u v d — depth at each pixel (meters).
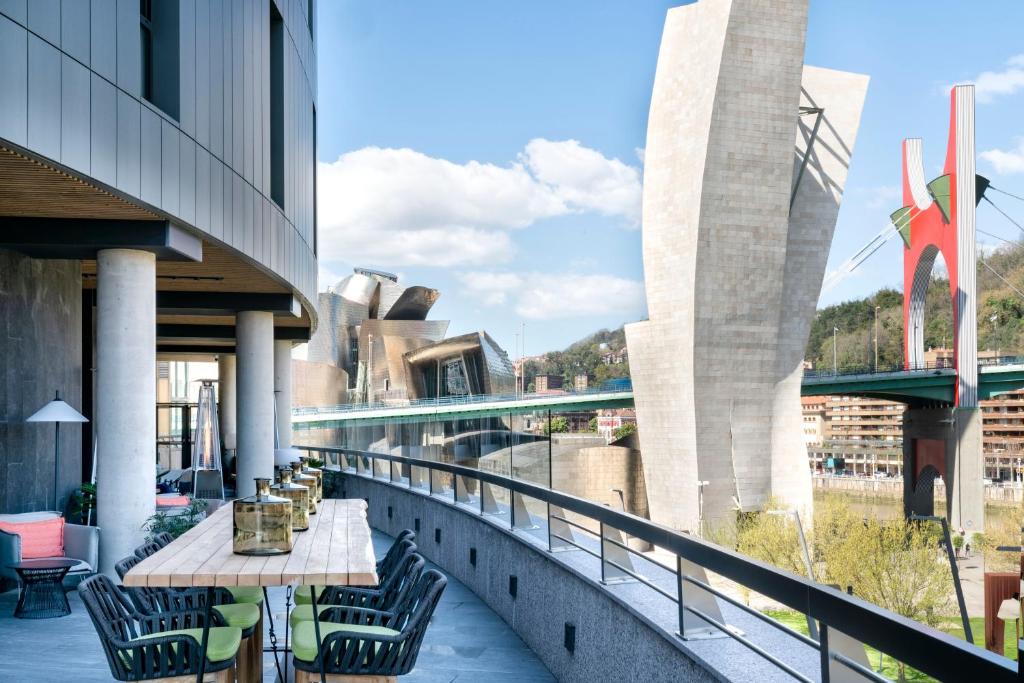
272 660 6.56
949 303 109.19
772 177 73.44
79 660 6.89
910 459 89.94
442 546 10.76
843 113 81.19
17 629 8.00
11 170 7.90
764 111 72.50
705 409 73.88
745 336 74.62
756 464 74.81
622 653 4.70
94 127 8.21
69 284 12.77
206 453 18.05
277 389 26.06
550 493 6.41
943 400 88.00
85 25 8.10
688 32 73.38
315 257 20.83
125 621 4.43
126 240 10.26
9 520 9.71
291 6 16.45
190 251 11.06
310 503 6.10
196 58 10.64
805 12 71.56
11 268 10.77
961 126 93.31
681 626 3.95
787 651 3.69
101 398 10.57
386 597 5.43
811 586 2.81
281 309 17.73
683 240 73.81
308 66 19.02
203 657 4.04
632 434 80.25
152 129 9.40
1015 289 87.62
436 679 6.15
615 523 4.87
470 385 136.25
